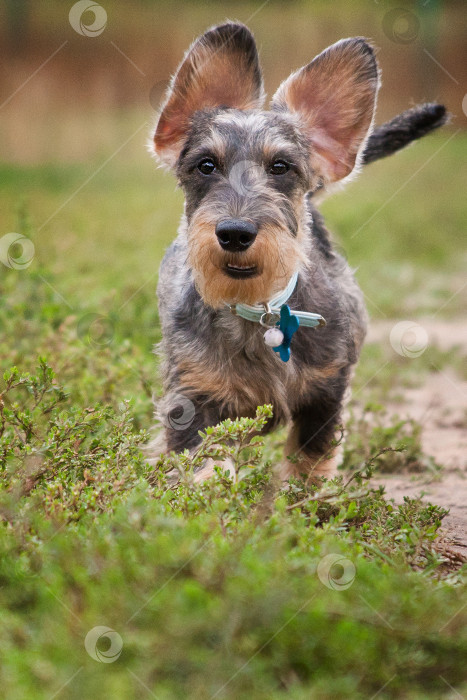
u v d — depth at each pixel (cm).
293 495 509
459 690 329
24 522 405
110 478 464
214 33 573
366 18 3294
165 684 314
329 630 330
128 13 3309
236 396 557
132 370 713
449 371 1007
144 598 339
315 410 594
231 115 560
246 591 332
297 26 3325
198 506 438
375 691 328
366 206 2022
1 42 3112
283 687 325
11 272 953
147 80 3131
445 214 2033
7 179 2220
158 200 1969
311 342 566
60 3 3244
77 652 320
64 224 1636
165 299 616
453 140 3042
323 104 594
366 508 506
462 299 1380
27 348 754
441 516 501
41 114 2912
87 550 372
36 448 479
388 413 844
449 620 346
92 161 2508
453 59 3038
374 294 1358
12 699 296
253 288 520
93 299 997
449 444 759
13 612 362
